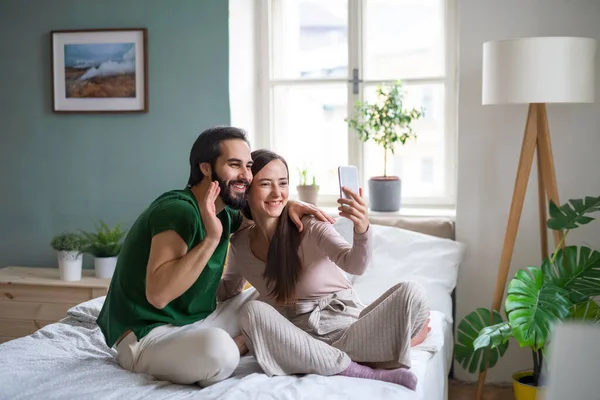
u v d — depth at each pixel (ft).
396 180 13.87
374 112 13.66
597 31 12.34
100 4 14.42
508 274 12.98
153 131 14.43
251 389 7.27
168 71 14.25
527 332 10.06
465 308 13.14
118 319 8.15
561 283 10.92
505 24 12.65
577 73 11.13
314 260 8.50
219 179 8.09
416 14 14.38
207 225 7.57
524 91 11.14
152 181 14.53
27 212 15.16
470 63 12.84
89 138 14.74
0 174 15.21
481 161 12.93
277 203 8.40
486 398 12.40
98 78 14.52
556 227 11.07
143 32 14.23
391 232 12.82
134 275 8.07
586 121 12.46
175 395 7.29
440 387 9.43
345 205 7.99
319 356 7.78
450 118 14.21
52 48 14.60
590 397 3.96
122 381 7.63
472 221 13.03
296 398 7.02
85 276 14.07
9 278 13.84
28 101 14.93
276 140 15.20
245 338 8.33
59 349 8.77
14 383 7.46
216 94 14.07
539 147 11.91
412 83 14.35
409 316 7.83
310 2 14.82
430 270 12.23
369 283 12.07
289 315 8.61
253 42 15.01
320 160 15.03
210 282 8.43
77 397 7.15
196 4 14.02
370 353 8.00
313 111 14.98
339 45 14.75
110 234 13.89
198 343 7.64
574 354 4.01
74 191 14.90
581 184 12.55
